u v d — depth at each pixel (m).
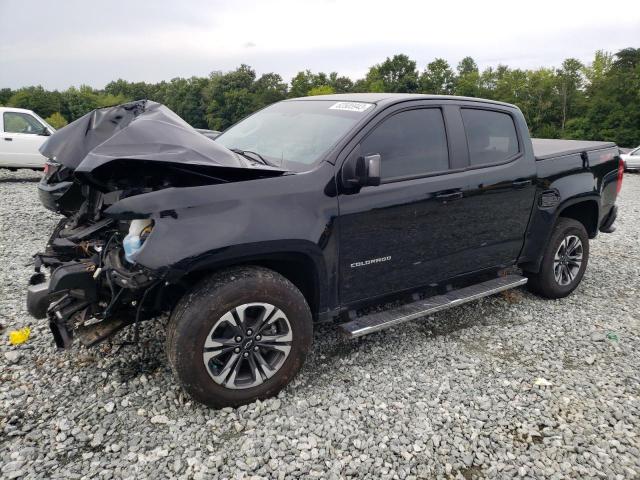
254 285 2.88
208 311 2.76
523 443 2.85
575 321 4.55
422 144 3.69
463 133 3.94
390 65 86.56
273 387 3.09
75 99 119.56
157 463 2.56
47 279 3.24
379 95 3.88
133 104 3.39
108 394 3.11
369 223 3.34
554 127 71.50
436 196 3.65
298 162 3.32
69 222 3.72
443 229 3.79
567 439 2.89
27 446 2.64
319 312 3.31
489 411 3.12
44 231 7.16
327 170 3.18
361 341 3.99
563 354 3.92
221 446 2.71
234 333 2.88
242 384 3.01
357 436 2.83
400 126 3.58
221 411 2.97
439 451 2.75
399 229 3.51
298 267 3.28
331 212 3.15
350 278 3.38
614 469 2.68
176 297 3.11
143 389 3.17
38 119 12.32
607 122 60.56
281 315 3.01
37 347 3.62
